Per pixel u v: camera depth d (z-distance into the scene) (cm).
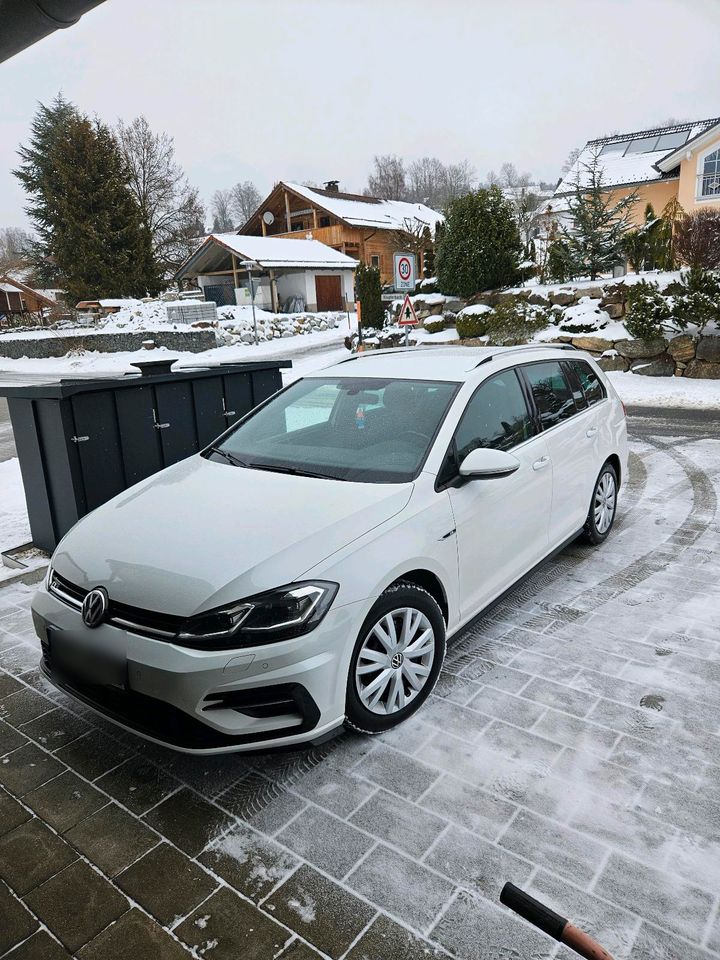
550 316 1512
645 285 1315
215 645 240
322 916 208
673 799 248
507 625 385
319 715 255
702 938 195
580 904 207
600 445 468
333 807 253
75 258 3772
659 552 482
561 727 291
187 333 2566
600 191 1639
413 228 4159
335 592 254
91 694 278
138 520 305
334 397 388
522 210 2834
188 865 230
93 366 2403
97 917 212
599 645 359
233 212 10669
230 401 575
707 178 2541
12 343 2806
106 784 273
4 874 230
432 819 244
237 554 262
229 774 275
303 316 2995
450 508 312
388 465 323
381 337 1773
